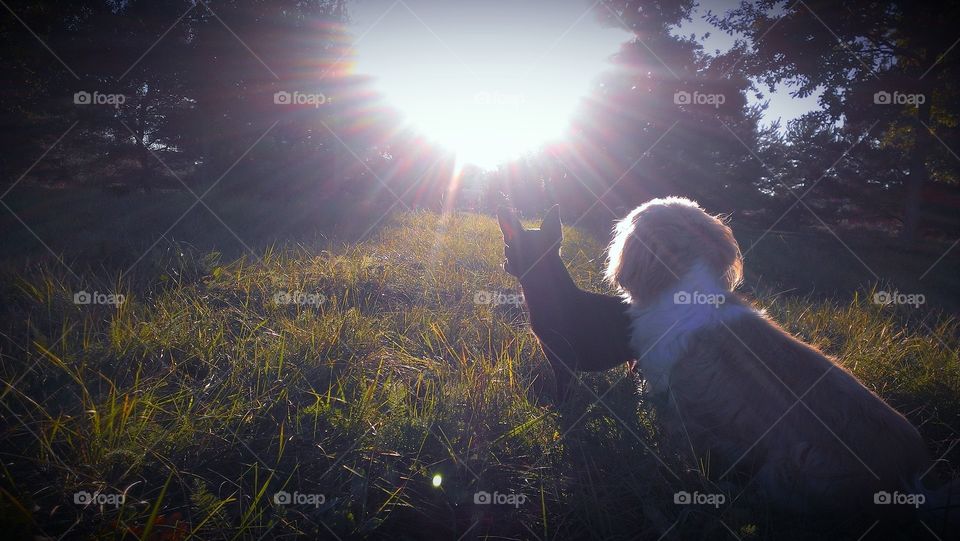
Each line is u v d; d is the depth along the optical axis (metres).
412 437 3.04
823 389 2.60
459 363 4.02
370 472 2.80
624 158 25.52
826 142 34.06
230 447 2.79
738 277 3.27
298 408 3.10
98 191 15.23
